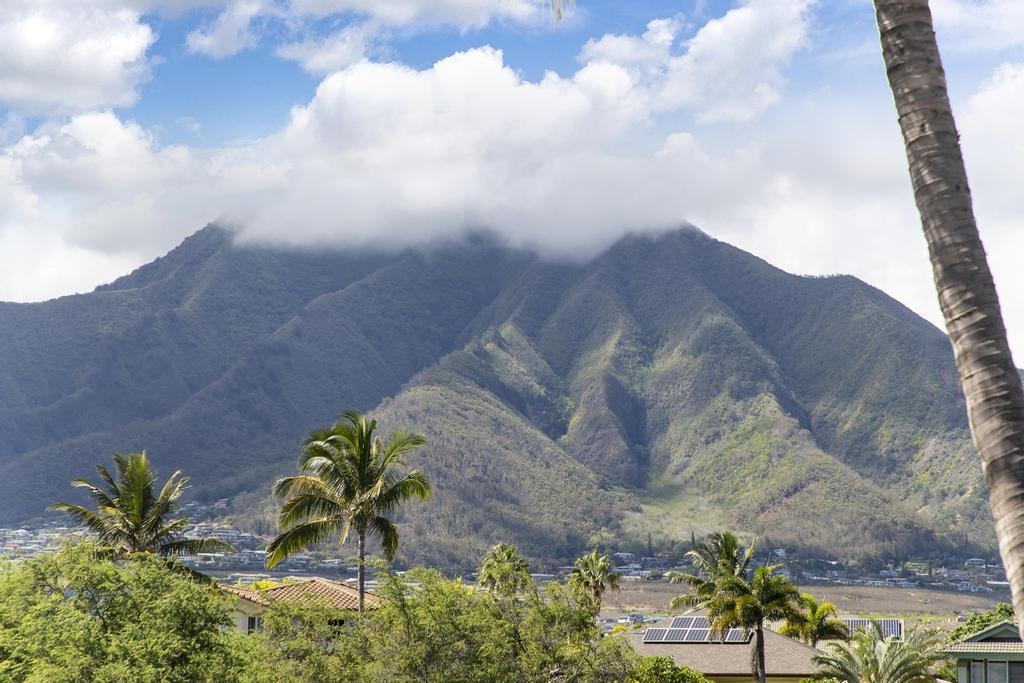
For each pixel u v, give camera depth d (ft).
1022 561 26.25
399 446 160.97
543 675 137.80
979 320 27.96
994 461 27.12
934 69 29.76
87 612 123.24
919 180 29.37
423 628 135.03
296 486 160.86
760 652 215.31
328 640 136.98
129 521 183.42
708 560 263.08
